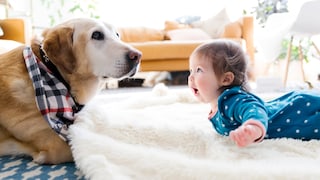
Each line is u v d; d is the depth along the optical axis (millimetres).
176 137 919
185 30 3973
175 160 716
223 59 946
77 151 800
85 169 729
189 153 857
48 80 964
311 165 695
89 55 1056
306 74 3695
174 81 3715
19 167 845
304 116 953
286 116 957
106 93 2793
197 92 1022
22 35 3016
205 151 860
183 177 667
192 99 1699
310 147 895
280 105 1000
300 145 903
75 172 804
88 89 1088
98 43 1078
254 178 637
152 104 1627
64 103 955
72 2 4555
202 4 4785
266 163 710
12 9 3793
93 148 785
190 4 4809
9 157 938
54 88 959
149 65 3457
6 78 949
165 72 3826
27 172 806
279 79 2738
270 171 651
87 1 4641
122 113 1137
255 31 4117
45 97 917
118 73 1082
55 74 1002
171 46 3395
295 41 3584
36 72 941
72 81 1035
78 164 776
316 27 2719
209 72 961
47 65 997
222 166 681
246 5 4621
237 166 681
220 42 990
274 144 899
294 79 3631
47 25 4438
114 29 1196
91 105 1072
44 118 902
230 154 812
